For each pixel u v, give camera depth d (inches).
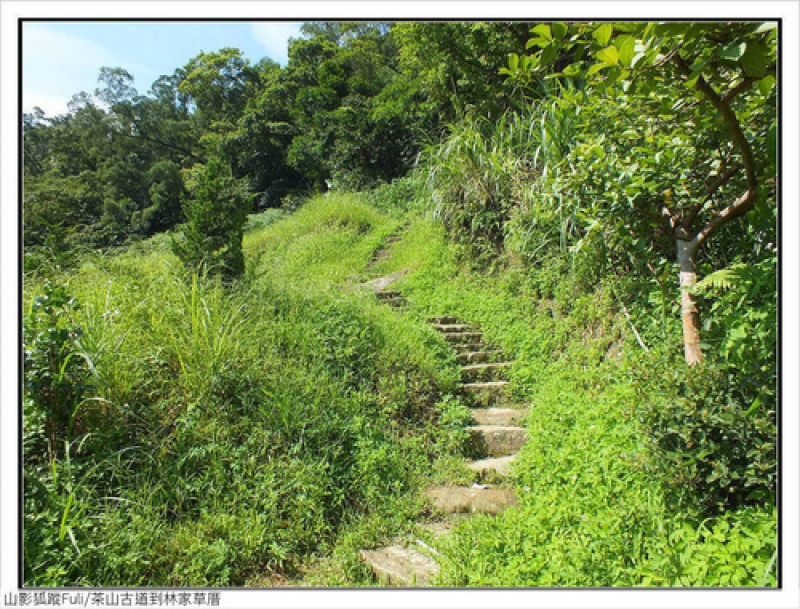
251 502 151.9
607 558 111.9
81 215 583.5
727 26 95.1
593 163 195.9
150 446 153.5
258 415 175.3
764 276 125.7
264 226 649.0
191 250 238.4
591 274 244.2
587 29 102.1
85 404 151.3
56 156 1128.2
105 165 1146.7
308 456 170.7
